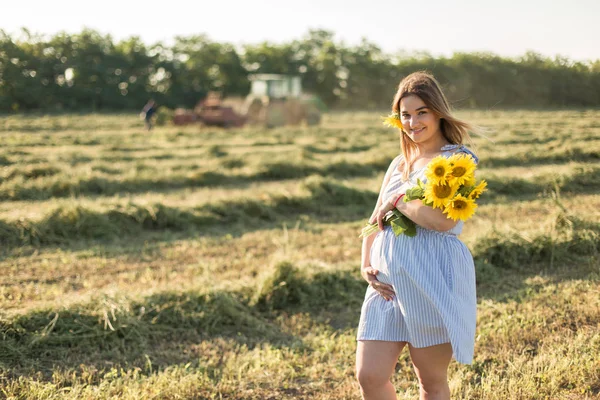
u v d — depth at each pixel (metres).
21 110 48.53
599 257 5.99
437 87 2.68
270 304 5.25
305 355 4.25
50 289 5.66
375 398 2.63
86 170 11.99
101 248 7.34
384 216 2.71
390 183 2.84
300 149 15.72
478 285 5.52
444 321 2.51
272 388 3.80
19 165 12.49
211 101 28.52
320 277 5.55
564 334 4.17
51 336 4.38
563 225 6.51
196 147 18.44
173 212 8.69
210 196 10.22
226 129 26.94
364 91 61.78
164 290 5.13
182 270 6.41
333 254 6.82
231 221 8.92
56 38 52.94
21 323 4.48
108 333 4.48
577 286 5.07
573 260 6.03
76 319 4.56
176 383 3.76
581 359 3.66
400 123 2.82
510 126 16.83
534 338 4.17
